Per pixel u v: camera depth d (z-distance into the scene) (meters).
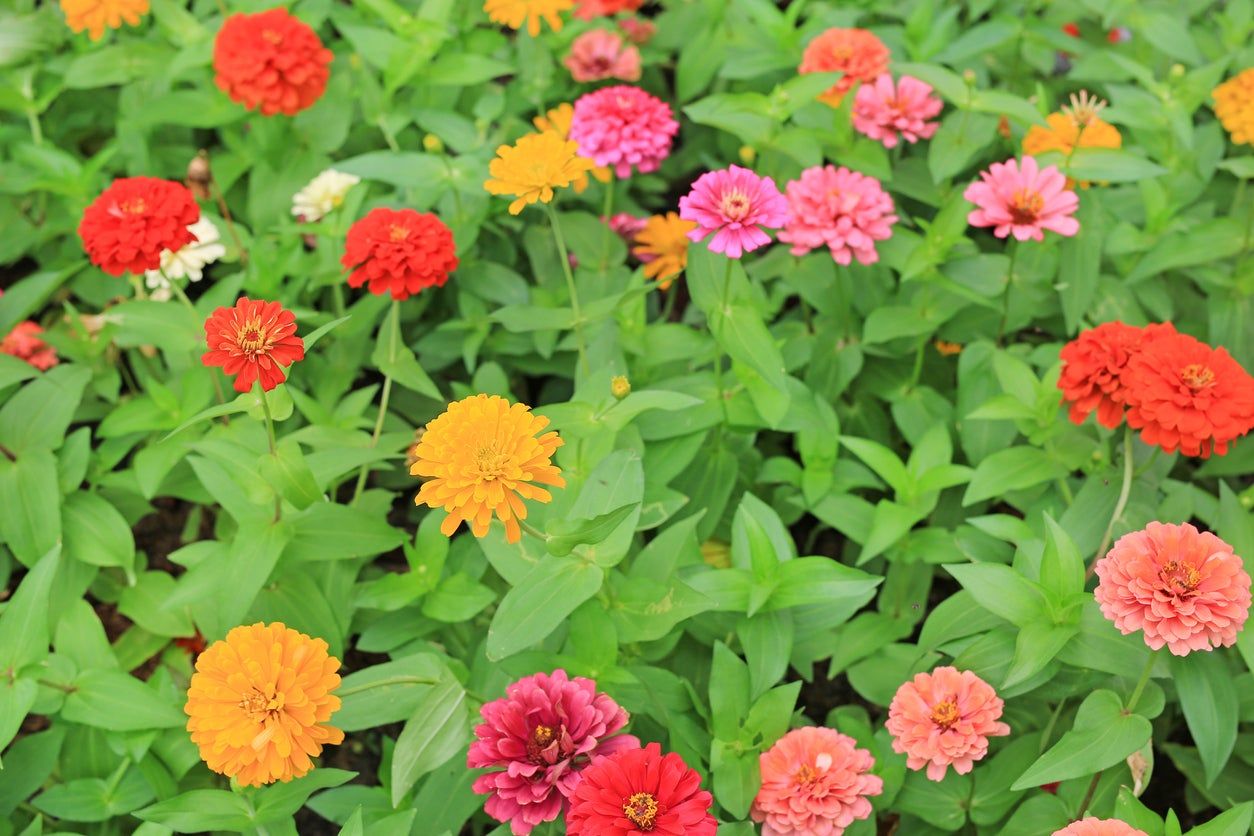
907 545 1.52
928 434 1.52
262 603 1.49
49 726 1.55
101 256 1.51
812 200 1.56
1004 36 1.76
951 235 1.57
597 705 1.36
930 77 1.62
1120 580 1.34
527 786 1.34
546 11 1.69
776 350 1.48
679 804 1.31
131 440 1.59
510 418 1.32
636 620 1.43
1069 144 1.63
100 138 1.83
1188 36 1.74
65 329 1.67
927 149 1.75
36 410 1.54
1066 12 1.82
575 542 1.35
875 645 1.52
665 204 1.82
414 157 1.63
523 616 1.38
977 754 1.39
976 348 1.59
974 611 1.45
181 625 1.54
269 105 1.64
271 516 1.46
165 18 1.75
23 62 1.78
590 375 1.54
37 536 1.51
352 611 1.52
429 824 1.42
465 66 1.74
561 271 1.71
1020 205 1.52
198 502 1.61
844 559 1.59
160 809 1.38
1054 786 1.45
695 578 1.46
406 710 1.41
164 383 1.65
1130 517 1.49
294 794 1.39
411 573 1.49
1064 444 1.52
